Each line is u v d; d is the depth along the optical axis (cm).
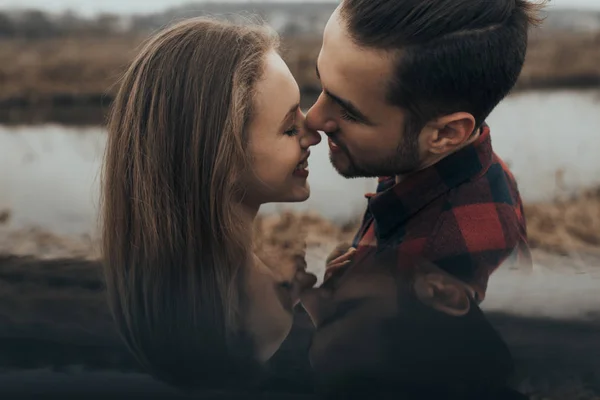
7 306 50
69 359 41
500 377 40
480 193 68
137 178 63
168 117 61
